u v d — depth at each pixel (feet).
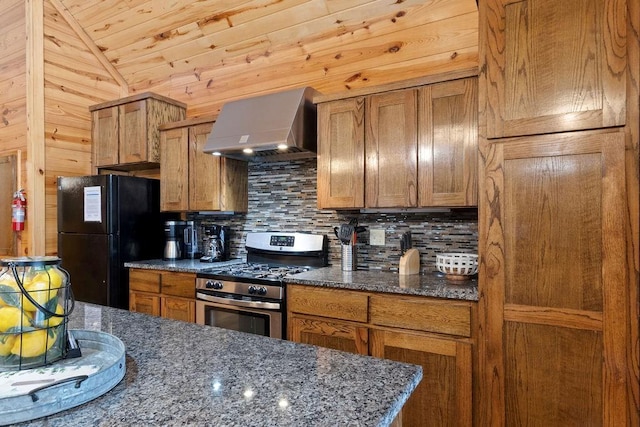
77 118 11.85
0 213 11.76
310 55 9.70
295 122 8.35
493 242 5.85
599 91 5.20
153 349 3.36
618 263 5.06
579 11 5.34
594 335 5.20
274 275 8.02
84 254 10.31
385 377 2.80
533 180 5.61
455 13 8.02
